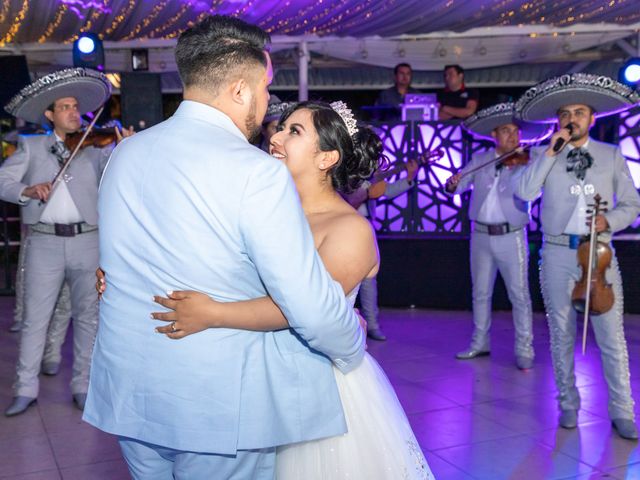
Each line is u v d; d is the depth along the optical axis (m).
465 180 5.43
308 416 1.85
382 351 5.57
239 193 1.66
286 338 1.86
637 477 3.37
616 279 3.86
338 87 10.30
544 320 6.57
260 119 1.86
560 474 3.40
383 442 2.12
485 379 4.86
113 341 1.79
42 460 3.61
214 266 1.69
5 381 4.88
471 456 3.61
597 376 4.85
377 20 7.22
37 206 4.21
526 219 5.15
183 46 1.80
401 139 6.90
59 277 4.29
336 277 2.00
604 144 4.02
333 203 2.17
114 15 6.89
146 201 1.72
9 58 7.79
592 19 7.46
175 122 1.78
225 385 1.72
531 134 5.67
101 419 1.82
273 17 7.07
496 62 8.38
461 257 6.94
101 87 4.43
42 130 6.81
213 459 1.78
